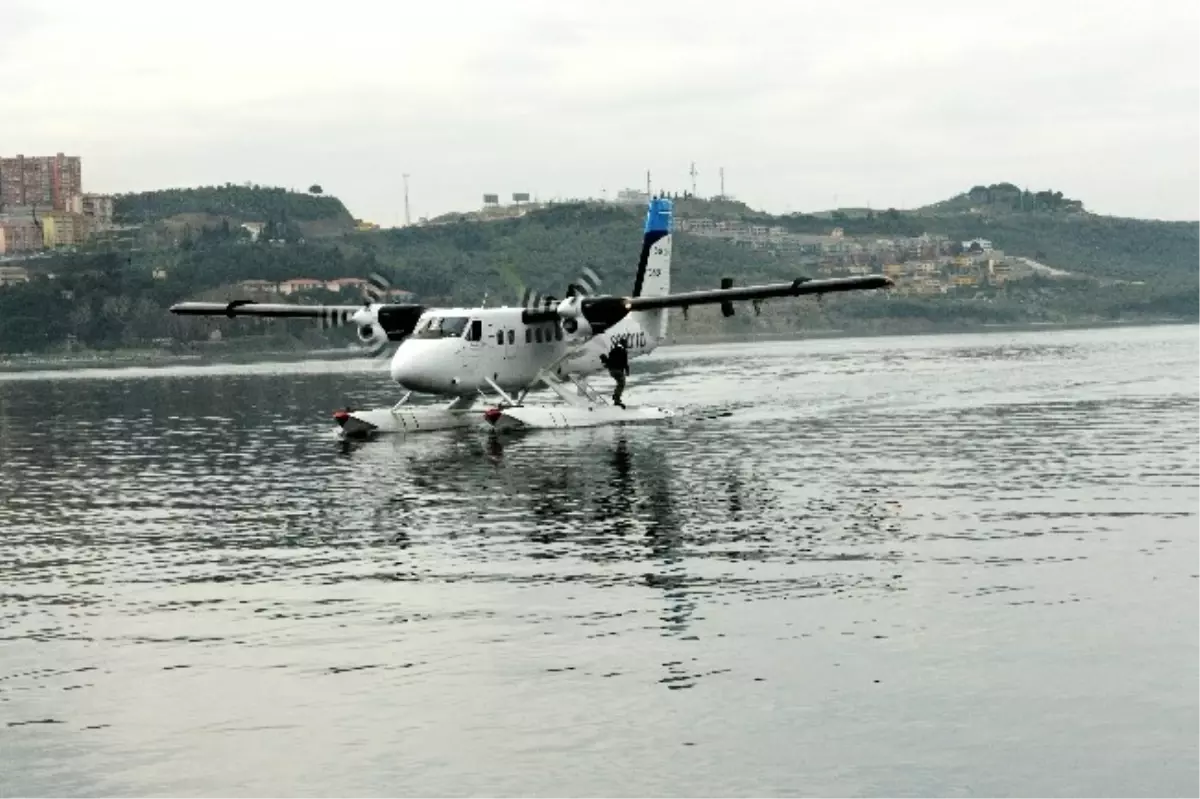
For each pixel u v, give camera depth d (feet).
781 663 47.80
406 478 102.89
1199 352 396.98
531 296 160.15
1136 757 38.40
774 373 287.48
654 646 50.42
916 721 41.55
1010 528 74.74
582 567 65.31
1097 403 177.06
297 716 43.32
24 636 54.08
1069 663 47.06
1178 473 98.94
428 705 44.09
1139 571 62.13
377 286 165.17
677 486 94.63
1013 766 37.96
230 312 171.53
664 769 38.24
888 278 146.72
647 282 172.45
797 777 37.50
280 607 58.29
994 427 141.28
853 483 95.35
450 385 146.61
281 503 90.38
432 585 61.98
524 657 49.34
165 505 91.04
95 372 444.14
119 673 48.49
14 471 114.73
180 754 40.14
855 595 58.13
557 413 147.84
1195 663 46.80
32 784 38.09
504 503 87.71
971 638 50.60
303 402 216.33
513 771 38.37
